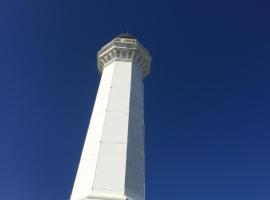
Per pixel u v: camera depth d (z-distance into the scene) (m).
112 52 36.69
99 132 28.19
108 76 34.22
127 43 36.97
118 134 27.91
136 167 26.66
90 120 31.61
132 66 35.47
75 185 26.03
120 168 25.47
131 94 32.12
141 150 28.44
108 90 32.06
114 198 23.30
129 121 29.33
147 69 38.44
